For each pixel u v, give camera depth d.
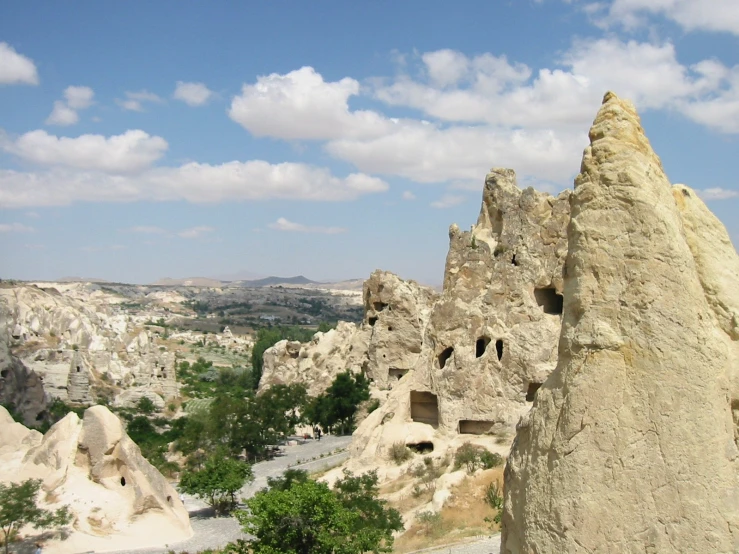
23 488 38.59
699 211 15.59
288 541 27.86
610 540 12.78
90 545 38.34
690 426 13.02
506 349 46.56
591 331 13.83
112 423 43.66
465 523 33.59
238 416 68.44
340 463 56.38
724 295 14.76
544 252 48.53
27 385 86.06
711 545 12.52
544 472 13.60
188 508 50.09
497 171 53.03
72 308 120.56
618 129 14.72
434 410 49.34
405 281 87.31
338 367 90.62
